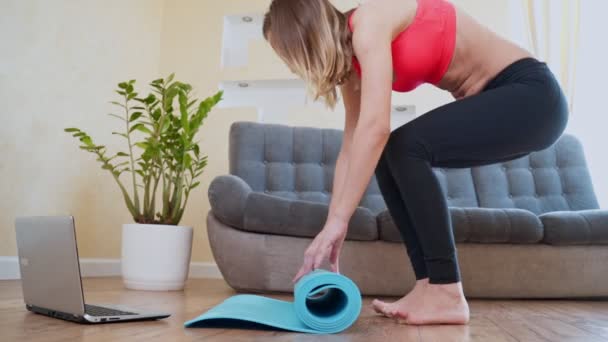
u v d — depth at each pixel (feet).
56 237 3.65
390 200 4.64
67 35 9.64
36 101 8.85
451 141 4.13
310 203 7.80
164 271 7.75
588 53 11.75
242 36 13.43
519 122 4.12
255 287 7.75
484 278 8.11
